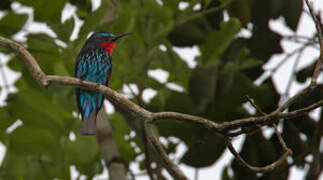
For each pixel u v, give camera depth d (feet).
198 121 28.50
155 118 29.73
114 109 43.42
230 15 39.04
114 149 38.19
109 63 40.52
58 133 38.58
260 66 40.06
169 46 38.17
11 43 34.14
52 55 38.78
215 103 39.45
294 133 39.11
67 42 36.06
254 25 40.22
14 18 38.81
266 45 39.37
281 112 27.63
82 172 40.81
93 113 37.73
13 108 38.04
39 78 33.17
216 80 37.50
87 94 37.35
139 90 38.22
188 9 37.19
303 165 39.52
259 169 28.63
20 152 38.45
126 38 39.11
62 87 40.01
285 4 38.81
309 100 38.34
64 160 39.50
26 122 38.11
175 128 40.45
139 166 43.29
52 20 36.17
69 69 40.65
